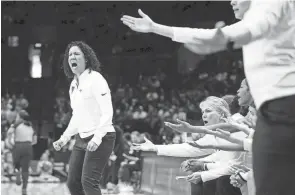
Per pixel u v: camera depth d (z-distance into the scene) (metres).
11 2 33.66
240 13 2.27
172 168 6.64
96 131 5.14
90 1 33.59
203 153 4.50
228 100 5.02
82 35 33.72
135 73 33.06
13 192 13.81
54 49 33.69
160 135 19.78
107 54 33.34
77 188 5.37
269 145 2.06
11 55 33.59
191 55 32.06
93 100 5.29
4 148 18.61
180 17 33.06
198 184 4.40
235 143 2.66
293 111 2.06
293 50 2.13
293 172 2.05
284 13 2.06
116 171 14.37
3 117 25.11
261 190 2.08
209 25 32.72
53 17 33.78
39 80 32.78
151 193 8.07
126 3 33.34
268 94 2.10
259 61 2.14
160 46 33.09
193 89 29.42
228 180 4.07
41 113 31.53
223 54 29.92
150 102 27.83
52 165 20.02
